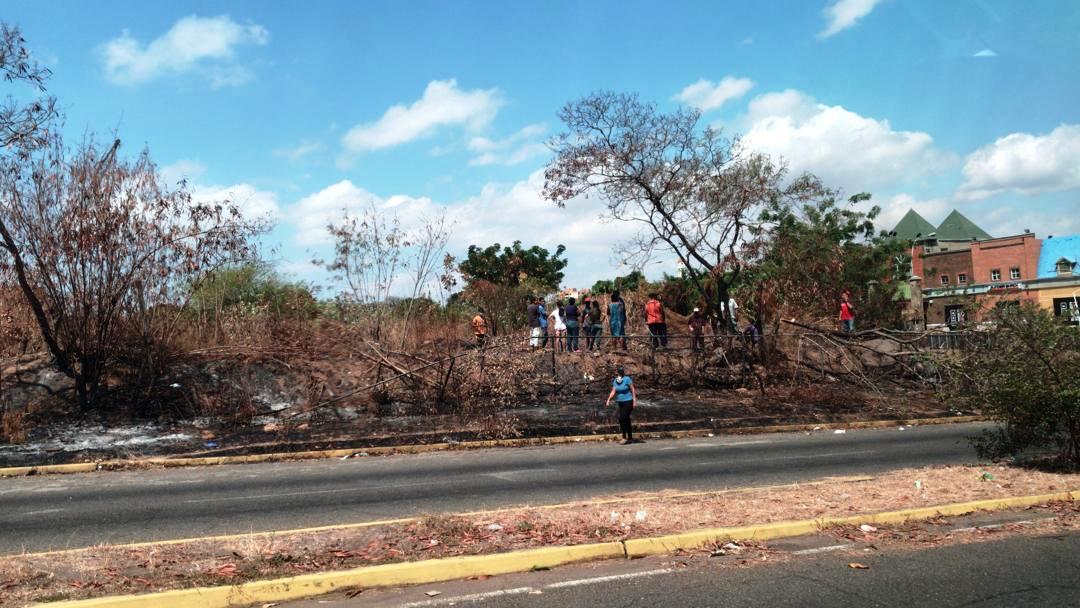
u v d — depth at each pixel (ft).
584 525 26.22
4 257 60.44
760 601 19.17
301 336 74.18
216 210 64.49
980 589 20.01
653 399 74.23
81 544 25.96
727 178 81.61
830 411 73.92
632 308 100.68
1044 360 37.24
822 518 27.07
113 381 64.59
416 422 62.85
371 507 32.42
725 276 87.35
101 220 60.13
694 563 22.72
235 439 56.75
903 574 21.38
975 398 40.09
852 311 88.38
